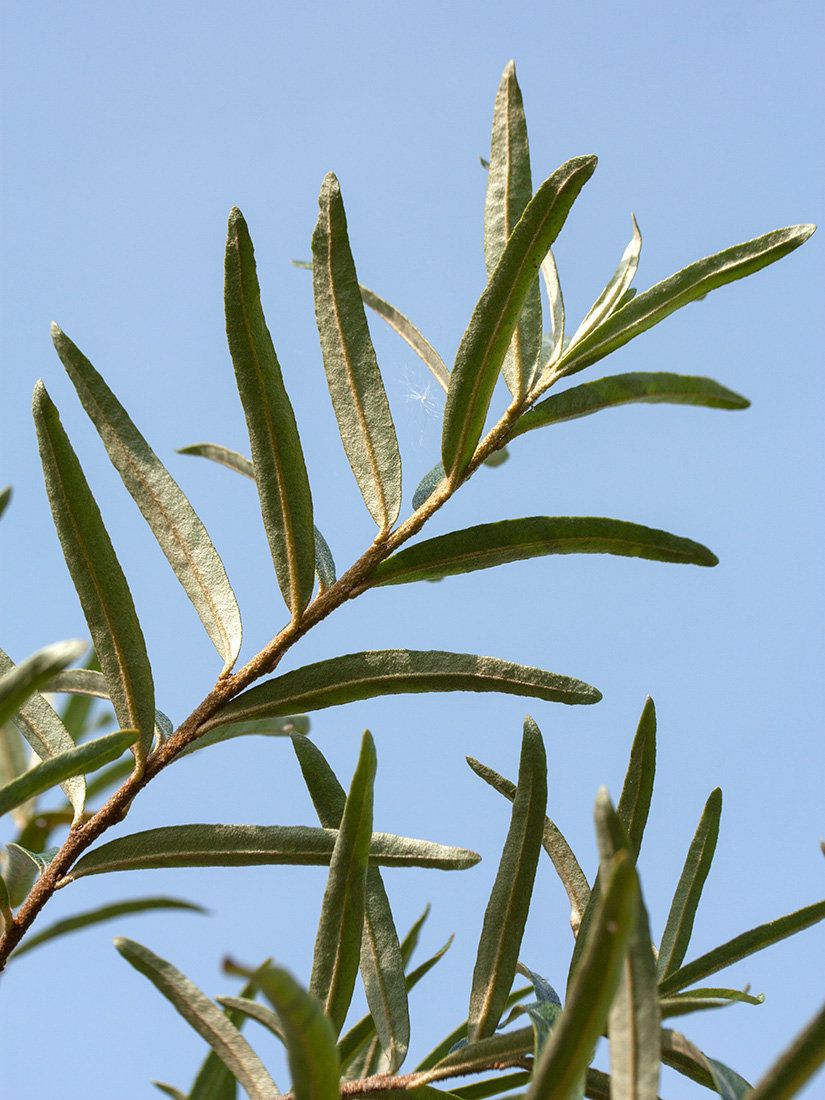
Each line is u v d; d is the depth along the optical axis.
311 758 0.57
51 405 0.55
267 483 0.56
